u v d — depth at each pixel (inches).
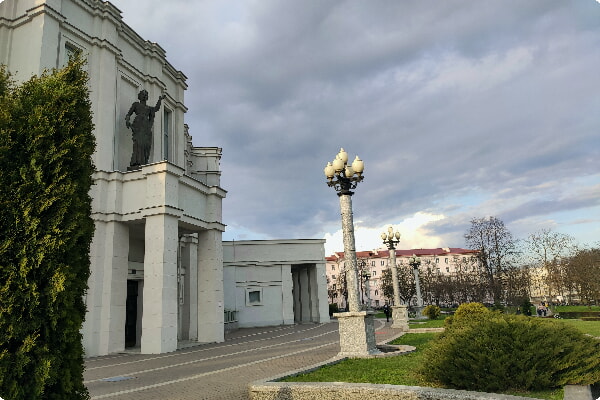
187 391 333.4
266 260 1401.3
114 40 779.4
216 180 1199.6
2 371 167.0
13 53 667.4
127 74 821.9
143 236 802.2
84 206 207.6
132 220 685.3
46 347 178.9
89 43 739.4
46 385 181.5
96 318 635.5
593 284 1512.1
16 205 186.1
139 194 689.6
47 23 658.2
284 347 652.1
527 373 255.3
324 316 1418.6
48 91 209.0
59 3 685.9
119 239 686.5
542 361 259.8
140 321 788.0
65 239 191.2
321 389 266.5
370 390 252.1
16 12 685.3
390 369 353.7
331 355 507.8
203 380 379.2
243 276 1378.0
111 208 687.1
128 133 807.1
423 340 606.2
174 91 1002.7
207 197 823.7
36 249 184.9
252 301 1371.8
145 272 653.9
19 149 192.5
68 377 185.9
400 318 940.0
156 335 627.5
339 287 3545.8
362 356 432.5
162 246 653.3
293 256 1427.2
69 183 197.6
